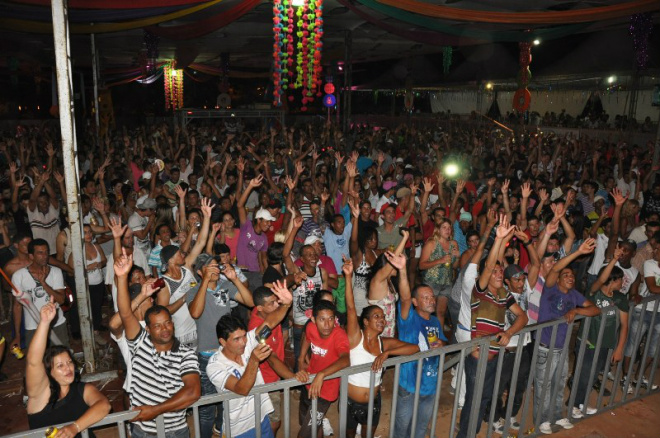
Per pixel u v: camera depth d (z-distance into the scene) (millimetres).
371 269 5773
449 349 4258
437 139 22031
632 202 7785
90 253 6926
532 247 5273
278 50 11102
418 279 8055
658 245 5797
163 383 3736
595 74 18906
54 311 3557
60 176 9102
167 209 7070
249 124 25984
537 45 21703
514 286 4879
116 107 35375
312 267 5520
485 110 27875
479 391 4586
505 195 7898
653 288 5684
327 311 4141
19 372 6195
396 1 10883
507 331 4559
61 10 5426
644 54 13125
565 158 14781
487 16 11633
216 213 8516
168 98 31828
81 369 6117
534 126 22797
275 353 4254
